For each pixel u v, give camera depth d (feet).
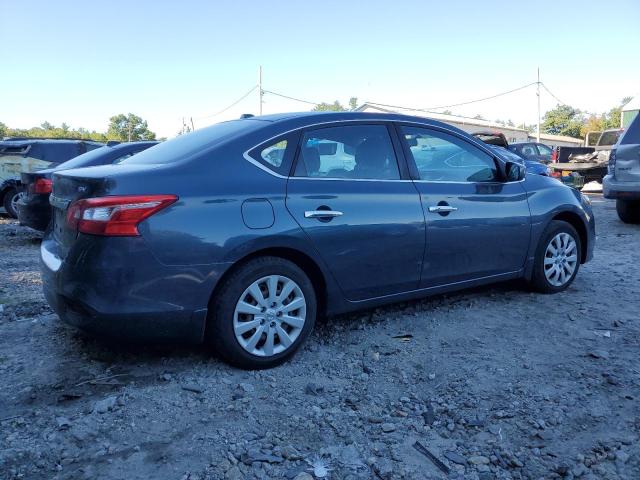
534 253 16.85
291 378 11.66
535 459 8.95
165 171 11.15
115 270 10.38
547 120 209.36
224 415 10.13
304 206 12.21
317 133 13.11
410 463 8.85
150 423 9.80
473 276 15.47
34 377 11.46
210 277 11.07
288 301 12.21
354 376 11.83
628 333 14.14
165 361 12.23
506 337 13.92
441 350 13.12
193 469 8.57
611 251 24.53
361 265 13.12
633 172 30.53
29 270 21.44
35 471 8.46
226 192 11.38
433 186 14.55
